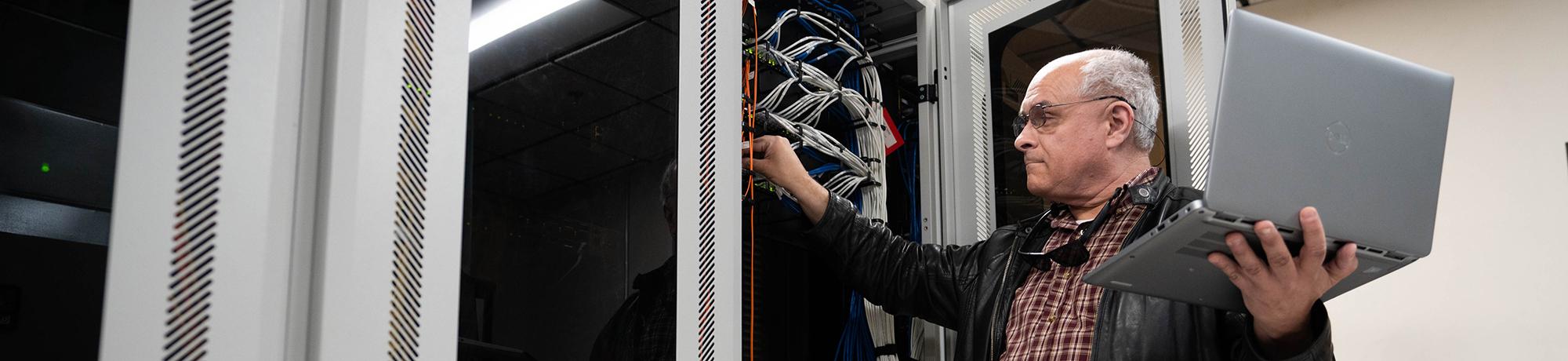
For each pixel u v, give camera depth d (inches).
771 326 82.5
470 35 52.6
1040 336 69.3
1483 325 131.2
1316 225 46.0
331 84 45.4
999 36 98.5
